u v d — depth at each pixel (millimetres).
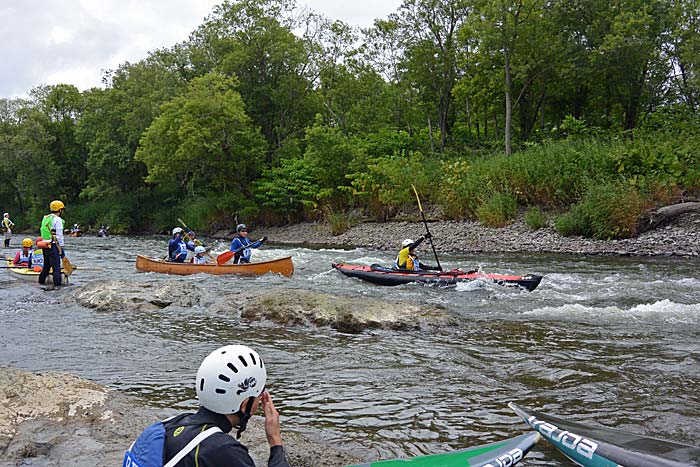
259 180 33250
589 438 3846
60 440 3857
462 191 22984
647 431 4375
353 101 38719
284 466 2281
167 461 2086
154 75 42156
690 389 5273
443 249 19641
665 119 25734
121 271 15328
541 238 18984
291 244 25641
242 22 35344
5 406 4254
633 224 17688
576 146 23031
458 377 5730
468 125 38438
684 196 18938
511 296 10469
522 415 4316
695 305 9281
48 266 12367
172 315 8898
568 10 27297
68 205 50031
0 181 52125
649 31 26516
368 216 27484
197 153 30781
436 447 4109
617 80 27422
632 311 8906
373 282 12453
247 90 35656
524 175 21688
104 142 42969
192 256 16047
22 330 7895
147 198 44281
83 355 6641
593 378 5613
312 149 31031
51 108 52031
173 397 5191
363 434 4352
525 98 31297
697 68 25250
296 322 8047
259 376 2291
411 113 37312
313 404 5012
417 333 7582
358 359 6375
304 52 36062
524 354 6484
